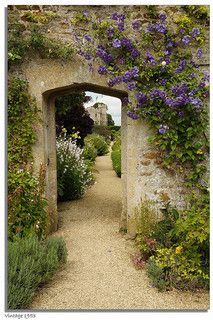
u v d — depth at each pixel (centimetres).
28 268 340
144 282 370
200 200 469
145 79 462
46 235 483
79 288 356
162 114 454
